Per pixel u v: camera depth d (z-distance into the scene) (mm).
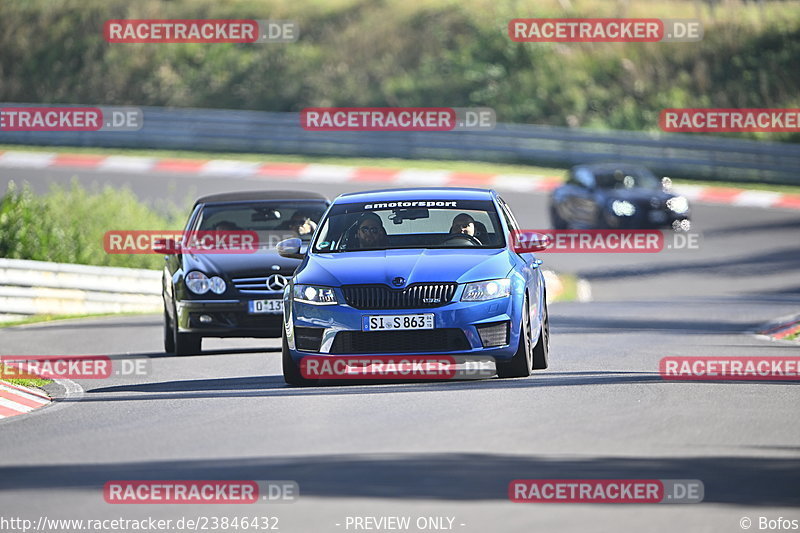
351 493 22922
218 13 185500
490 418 31391
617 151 146125
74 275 77000
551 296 88312
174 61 179500
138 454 27938
